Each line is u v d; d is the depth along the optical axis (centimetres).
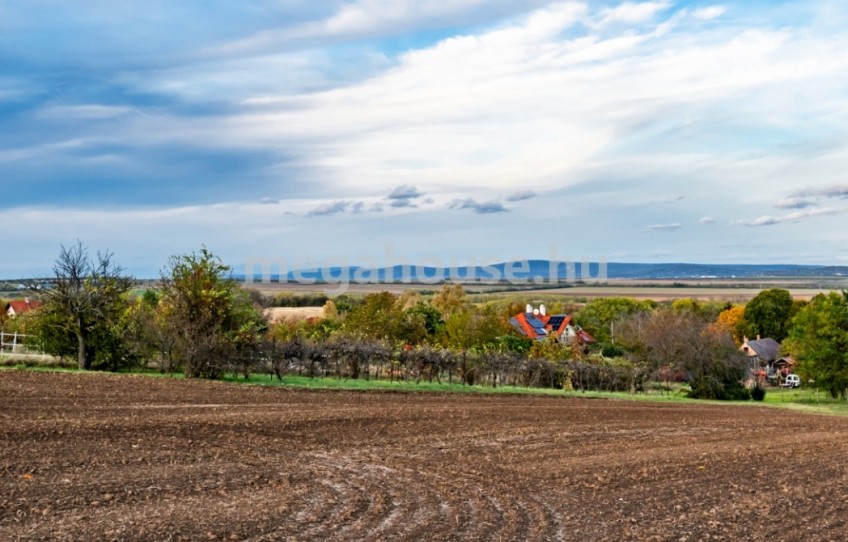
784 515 1449
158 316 3406
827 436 2794
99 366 3531
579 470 1816
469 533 1230
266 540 1121
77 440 1736
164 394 2612
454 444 2086
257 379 3434
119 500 1288
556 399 3738
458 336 6075
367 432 2178
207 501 1318
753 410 4134
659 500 1539
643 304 12538
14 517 1155
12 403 2173
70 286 3472
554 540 1225
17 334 4000
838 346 6300
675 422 3031
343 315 6862
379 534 1191
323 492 1444
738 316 12062
